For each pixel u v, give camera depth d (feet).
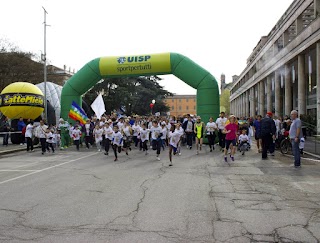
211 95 67.62
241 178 29.81
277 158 43.75
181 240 14.53
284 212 18.78
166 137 63.26
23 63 147.13
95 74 73.41
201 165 38.70
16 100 75.25
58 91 115.24
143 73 71.87
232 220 17.34
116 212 18.98
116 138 44.98
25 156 53.31
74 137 61.77
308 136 70.33
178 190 24.84
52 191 24.80
